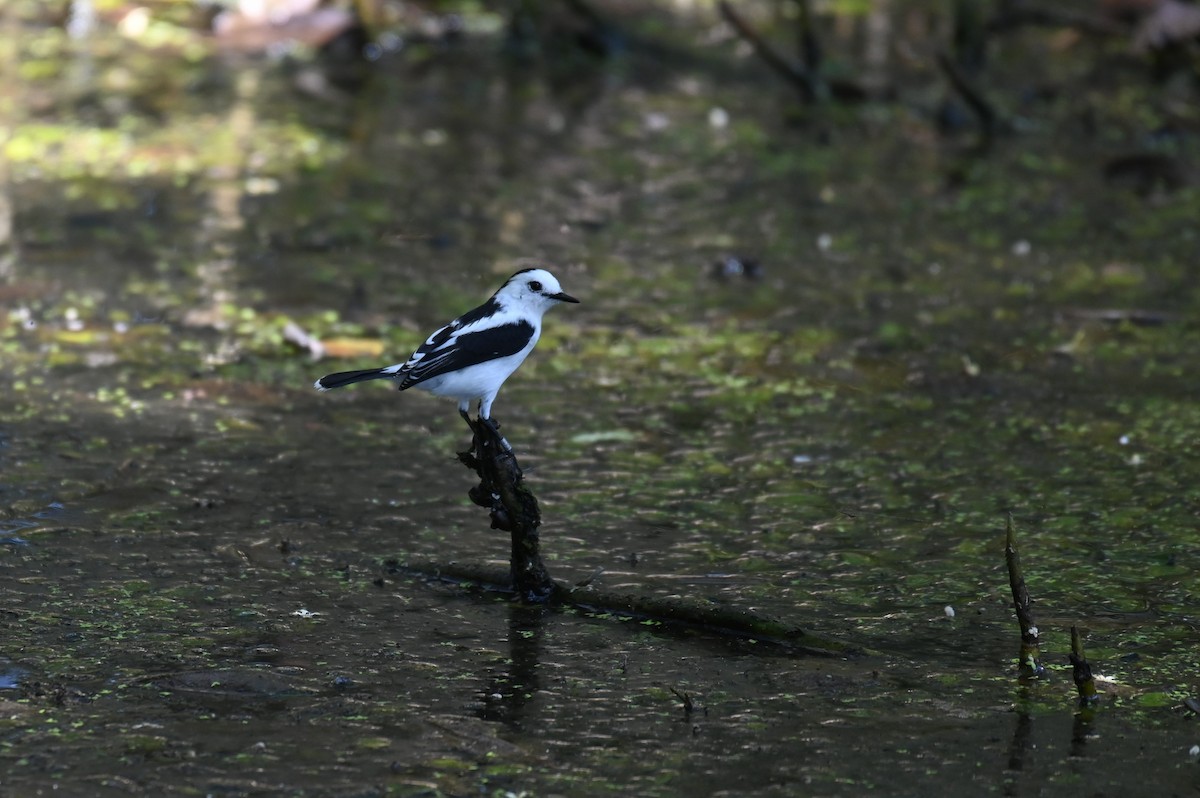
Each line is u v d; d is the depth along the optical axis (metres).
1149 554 10.82
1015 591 9.16
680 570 10.52
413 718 8.50
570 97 24.11
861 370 14.45
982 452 12.60
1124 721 8.62
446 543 10.88
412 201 19.19
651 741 8.33
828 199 19.77
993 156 21.73
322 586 10.16
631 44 26.78
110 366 13.91
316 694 8.73
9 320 14.91
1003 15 27.11
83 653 9.11
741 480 12.04
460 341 10.49
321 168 20.34
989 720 8.62
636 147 21.75
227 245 17.42
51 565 10.26
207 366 14.02
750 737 8.39
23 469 11.70
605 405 13.53
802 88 24.30
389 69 25.34
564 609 10.00
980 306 16.19
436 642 9.45
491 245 17.75
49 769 7.83
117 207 18.53
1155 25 24.58
